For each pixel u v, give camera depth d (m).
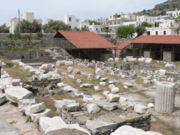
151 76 19.00
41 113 5.58
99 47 31.33
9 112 6.16
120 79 17.50
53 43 33.69
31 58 27.70
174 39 29.66
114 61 28.78
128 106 7.11
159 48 33.19
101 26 92.06
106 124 5.50
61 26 57.28
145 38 33.84
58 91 10.76
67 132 4.21
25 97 6.68
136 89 14.59
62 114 6.86
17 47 32.34
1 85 8.52
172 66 23.08
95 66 23.20
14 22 79.25
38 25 50.81
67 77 15.97
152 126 8.35
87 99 9.26
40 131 4.89
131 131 3.97
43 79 11.82
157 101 10.09
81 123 5.89
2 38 36.91
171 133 7.81
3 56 25.84
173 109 10.08
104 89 13.63
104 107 6.84
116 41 44.78
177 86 15.97
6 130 4.94
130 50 35.88
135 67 25.28
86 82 15.03
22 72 15.13
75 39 31.84
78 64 22.92
